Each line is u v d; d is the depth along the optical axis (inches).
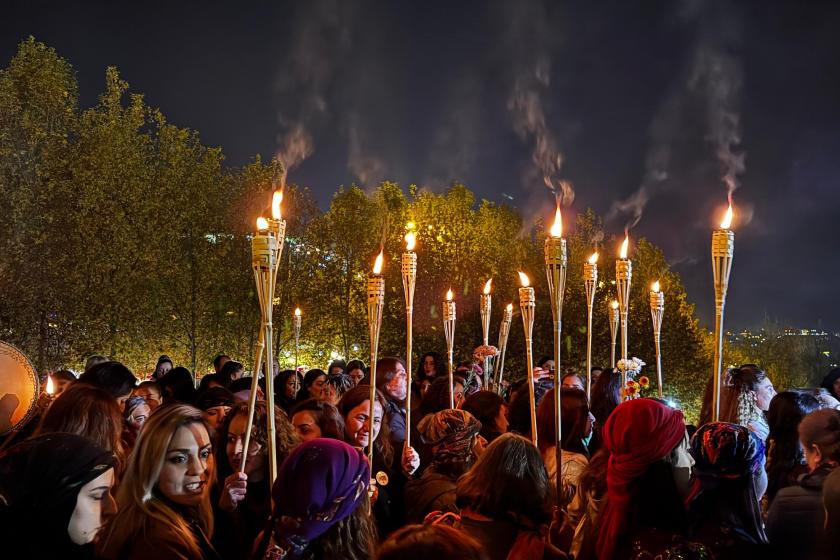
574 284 1168.2
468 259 1326.3
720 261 184.9
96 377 255.9
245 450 170.4
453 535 91.4
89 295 1074.7
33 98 1079.0
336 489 128.9
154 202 1171.3
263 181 1232.2
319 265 1277.1
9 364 192.5
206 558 147.7
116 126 1143.0
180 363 1218.0
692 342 1231.5
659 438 145.3
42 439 126.0
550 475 210.8
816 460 165.2
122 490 143.6
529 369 216.4
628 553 143.8
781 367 1278.3
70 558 120.9
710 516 146.0
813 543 154.4
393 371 307.0
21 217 1028.5
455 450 189.2
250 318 1224.8
